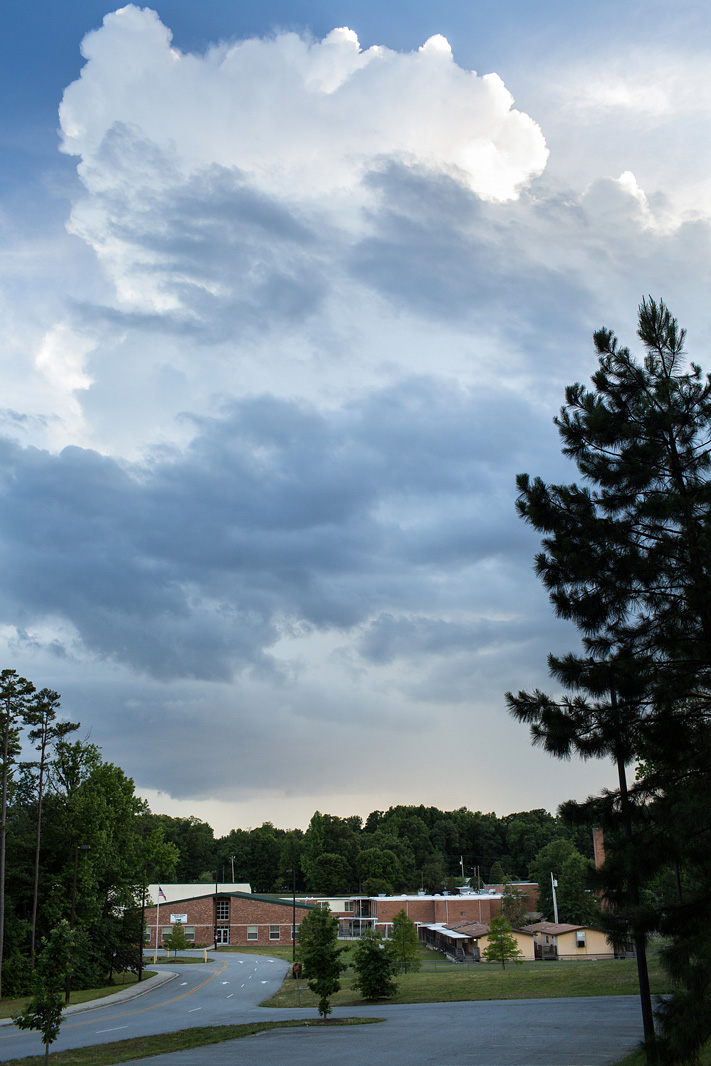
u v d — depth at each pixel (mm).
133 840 81688
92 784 76688
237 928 120625
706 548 15938
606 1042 24688
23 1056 29938
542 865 119938
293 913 112438
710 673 16219
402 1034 30828
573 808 16844
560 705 17156
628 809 16531
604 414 18109
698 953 14039
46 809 72188
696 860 15297
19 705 61312
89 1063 26719
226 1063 24703
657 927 14867
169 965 90438
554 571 17703
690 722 16578
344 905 124000
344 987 59594
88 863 70250
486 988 49250
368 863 164750
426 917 119625
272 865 198875
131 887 80312
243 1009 47844
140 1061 26578
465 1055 23516
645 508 17141
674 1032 13617
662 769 16938
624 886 15906
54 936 26812
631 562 16906
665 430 17828
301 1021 38781
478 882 171500
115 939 75562
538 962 74125
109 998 57094
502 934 71500
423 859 192250
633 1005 36000
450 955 93500
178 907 120812
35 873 65562
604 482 18328
